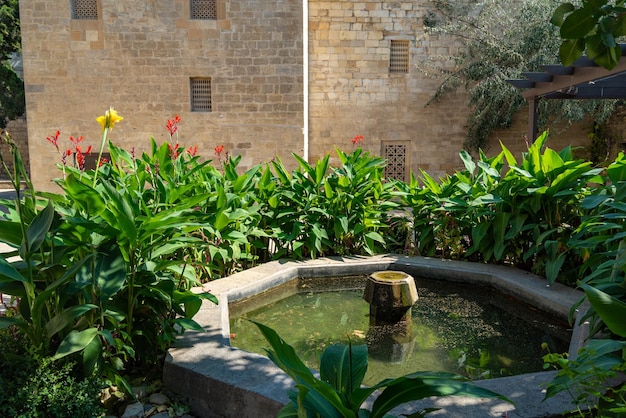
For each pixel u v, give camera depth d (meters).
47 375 2.18
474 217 5.31
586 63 6.78
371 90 13.74
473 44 13.20
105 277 2.54
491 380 2.48
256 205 5.18
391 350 3.40
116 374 2.54
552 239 4.64
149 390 2.75
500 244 4.92
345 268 5.17
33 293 2.37
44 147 12.31
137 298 2.95
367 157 6.04
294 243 5.34
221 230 4.66
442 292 4.80
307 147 13.31
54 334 2.40
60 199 2.99
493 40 12.93
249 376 2.55
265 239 5.61
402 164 14.12
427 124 13.88
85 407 2.18
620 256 2.59
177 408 2.60
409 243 5.88
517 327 3.81
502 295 4.55
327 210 5.63
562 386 2.00
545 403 2.23
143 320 2.95
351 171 5.81
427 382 1.66
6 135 2.38
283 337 3.69
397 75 13.71
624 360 2.08
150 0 12.02
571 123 14.02
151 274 2.86
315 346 3.50
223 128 12.38
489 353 3.34
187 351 2.88
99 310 2.53
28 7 11.96
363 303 4.51
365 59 13.63
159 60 12.16
